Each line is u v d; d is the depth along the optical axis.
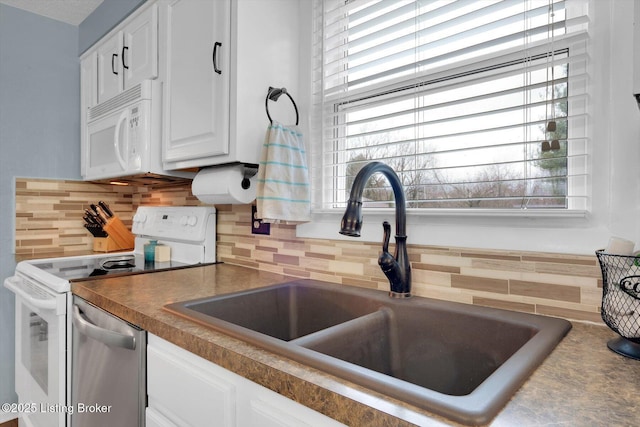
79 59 2.33
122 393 1.04
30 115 2.16
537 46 0.96
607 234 0.84
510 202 1.02
